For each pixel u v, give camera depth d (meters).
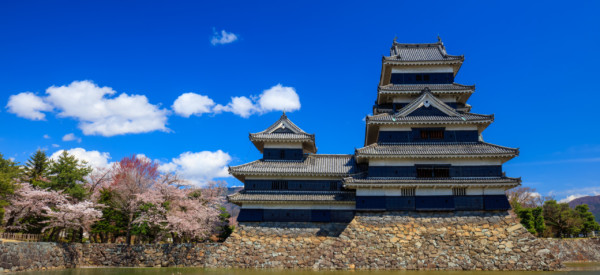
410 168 43.12
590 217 82.19
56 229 48.06
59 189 53.09
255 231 44.16
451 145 44.69
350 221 44.56
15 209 46.28
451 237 39.94
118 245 45.66
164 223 53.38
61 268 42.09
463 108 51.78
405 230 40.72
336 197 44.97
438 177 42.75
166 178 59.97
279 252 42.84
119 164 63.97
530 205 86.38
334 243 40.75
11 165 56.38
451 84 50.38
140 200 51.50
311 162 48.56
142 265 44.44
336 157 50.22
